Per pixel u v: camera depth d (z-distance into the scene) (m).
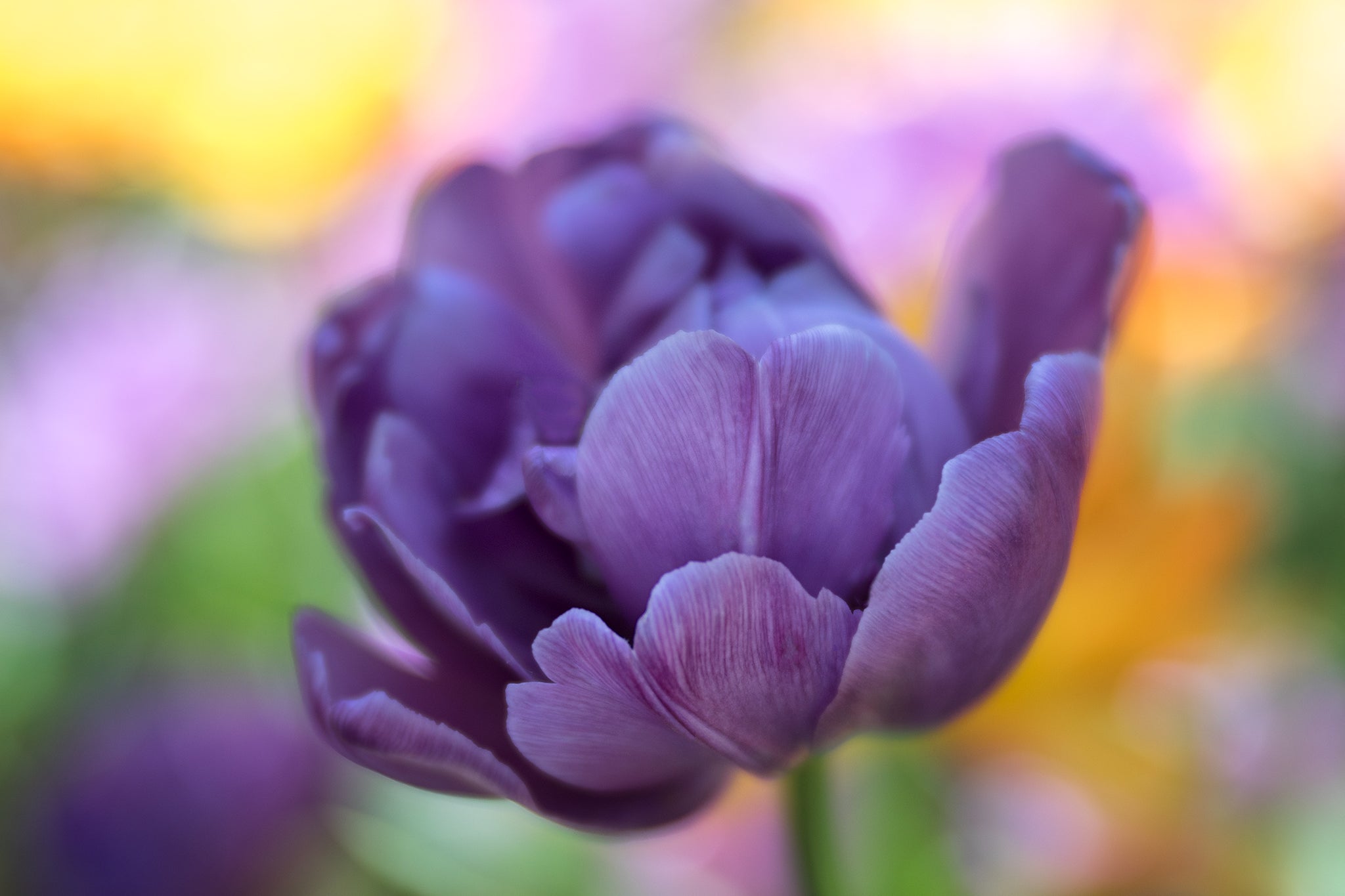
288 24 0.58
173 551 0.58
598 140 0.37
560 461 0.32
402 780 0.33
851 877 0.44
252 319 0.62
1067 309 0.33
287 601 0.55
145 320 0.63
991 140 0.52
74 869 0.47
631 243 0.35
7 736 0.56
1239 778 0.46
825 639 0.32
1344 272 0.53
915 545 0.32
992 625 0.32
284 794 0.47
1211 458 0.49
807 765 0.35
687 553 0.32
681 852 0.46
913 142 0.52
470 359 0.34
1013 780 0.45
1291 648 0.49
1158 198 0.50
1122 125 0.51
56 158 0.61
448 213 0.37
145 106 0.58
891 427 0.32
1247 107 0.53
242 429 0.60
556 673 0.32
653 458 0.32
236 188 0.60
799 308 0.33
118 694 0.53
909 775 0.45
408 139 0.60
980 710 0.45
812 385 0.32
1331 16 0.53
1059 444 0.32
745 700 0.32
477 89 0.60
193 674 0.53
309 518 0.56
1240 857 0.45
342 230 0.60
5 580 0.59
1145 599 0.44
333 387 0.35
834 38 0.58
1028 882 0.45
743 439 0.32
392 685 0.34
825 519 0.32
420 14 0.59
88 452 0.60
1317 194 0.53
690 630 0.31
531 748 0.32
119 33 0.57
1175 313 0.50
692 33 0.63
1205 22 0.54
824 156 0.54
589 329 0.36
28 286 0.65
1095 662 0.44
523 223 0.37
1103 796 0.45
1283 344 0.53
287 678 0.52
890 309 0.46
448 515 0.34
